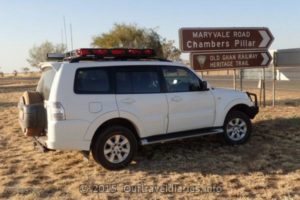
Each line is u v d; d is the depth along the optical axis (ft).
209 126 26.86
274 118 37.73
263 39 43.39
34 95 23.17
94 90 22.54
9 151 28.35
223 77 142.82
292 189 19.08
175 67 25.59
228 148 27.37
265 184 19.85
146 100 23.94
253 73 63.98
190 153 26.40
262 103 49.29
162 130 24.76
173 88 25.32
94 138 22.82
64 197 18.86
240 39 42.11
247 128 28.53
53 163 24.79
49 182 21.20
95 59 23.63
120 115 23.00
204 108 26.40
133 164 24.17
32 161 25.36
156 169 23.12
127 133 23.22
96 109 22.30
